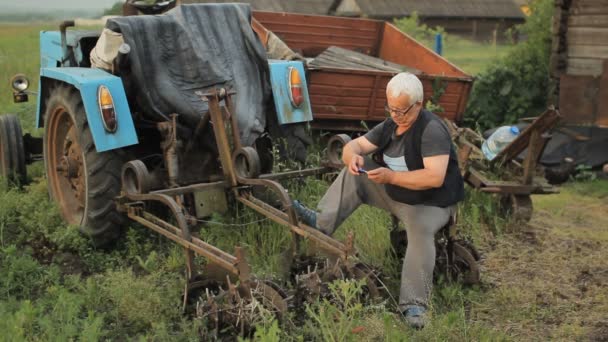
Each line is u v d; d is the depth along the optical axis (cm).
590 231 624
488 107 1079
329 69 688
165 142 501
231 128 491
